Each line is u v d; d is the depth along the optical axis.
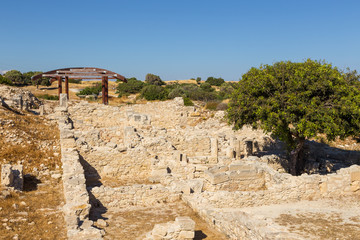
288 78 19.84
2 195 13.53
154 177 18.25
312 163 23.25
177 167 19.28
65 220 11.52
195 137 23.78
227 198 14.25
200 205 13.97
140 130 23.92
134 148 19.36
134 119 28.78
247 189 16.53
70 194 13.07
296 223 12.19
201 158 20.56
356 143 29.17
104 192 14.50
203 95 66.94
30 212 12.44
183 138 23.58
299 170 23.70
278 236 9.14
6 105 32.81
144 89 71.38
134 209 14.24
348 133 19.80
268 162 22.02
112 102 59.53
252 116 21.55
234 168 16.92
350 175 16.44
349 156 23.77
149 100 67.00
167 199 15.22
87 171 18.62
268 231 9.57
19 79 103.19
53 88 97.56
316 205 14.68
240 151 24.78
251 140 27.12
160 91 70.38
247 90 21.03
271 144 27.17
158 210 14.12
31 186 15.92
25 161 18.52
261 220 10.74
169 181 17.05
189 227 10.30
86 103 33.50
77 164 16.34
